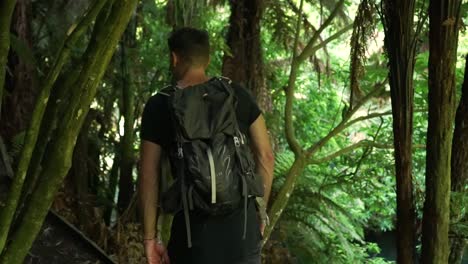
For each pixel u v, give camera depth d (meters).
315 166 5.79
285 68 6.47
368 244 6.64
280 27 5.30
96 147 5.64
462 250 3.07
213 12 5.89
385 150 4.77
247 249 2.32
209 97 2.25
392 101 2.91
